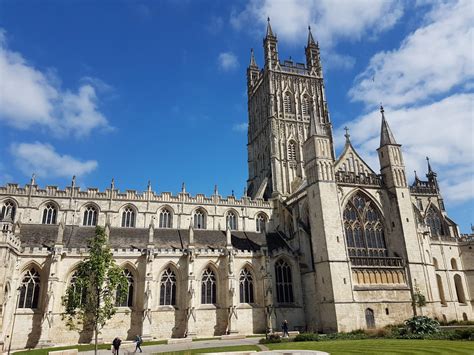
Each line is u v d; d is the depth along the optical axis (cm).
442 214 9962
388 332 5409
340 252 6669
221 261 7006
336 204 7031
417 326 5312
